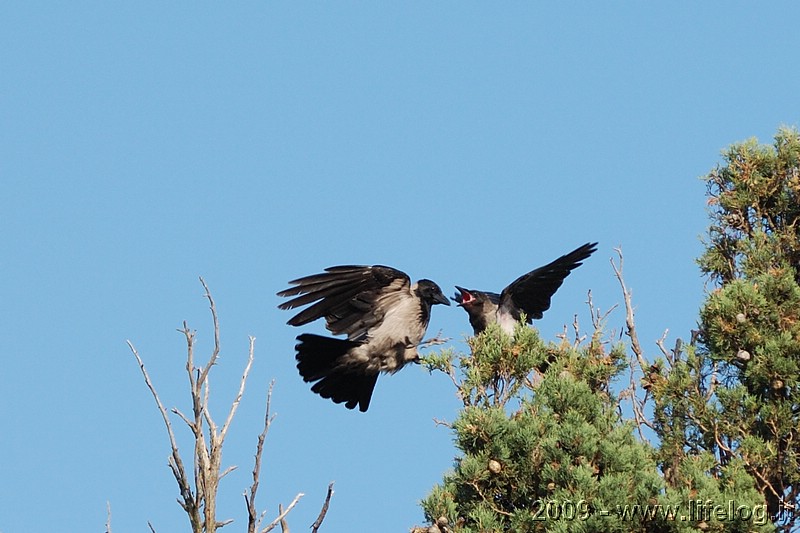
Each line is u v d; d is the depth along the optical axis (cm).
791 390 1399
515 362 1358
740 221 1617
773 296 1469
